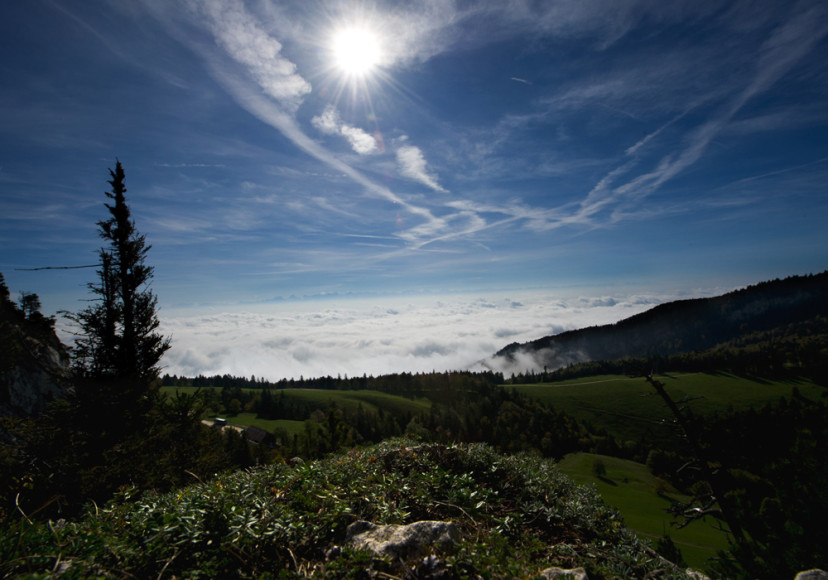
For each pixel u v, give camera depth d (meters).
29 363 23.39
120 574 3.12
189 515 3.89
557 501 5.09
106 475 14.71
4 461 13.28
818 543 7.18
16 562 2.94
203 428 20.16
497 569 3.30
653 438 145.00
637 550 4.18
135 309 21.52
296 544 3.75
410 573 3.20
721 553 8.65
